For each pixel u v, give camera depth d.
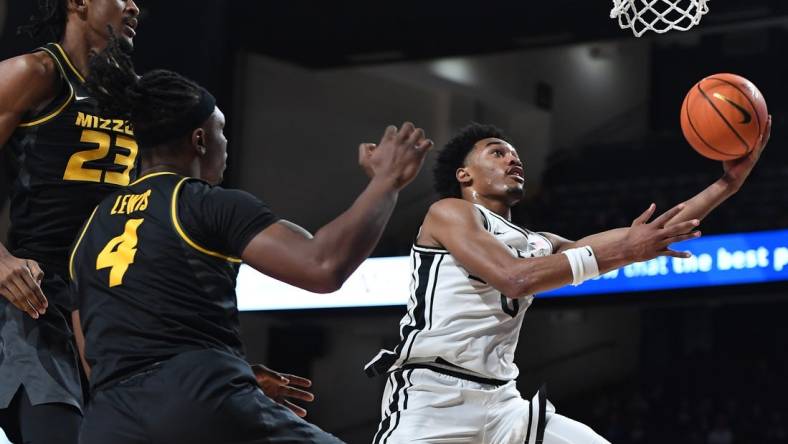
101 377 2.69
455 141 4.02
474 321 3.61
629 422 15.04
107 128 3.54
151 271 2.71
